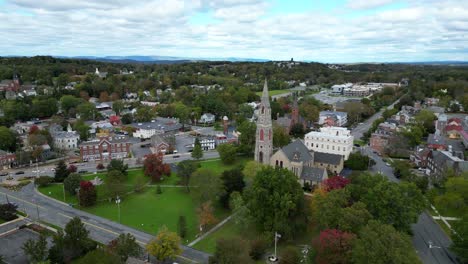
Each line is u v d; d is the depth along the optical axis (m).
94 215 124.88
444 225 113.69
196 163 170.88
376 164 176.50
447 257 95.12
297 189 110.50
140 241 106.06
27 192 145.75
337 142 180.00
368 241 76.88
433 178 144.88
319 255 85.12
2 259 91.62
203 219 110.88
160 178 159.38
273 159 151.25
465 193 119.50
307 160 154.38
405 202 101.75
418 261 74.44
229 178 132.25
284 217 102.69
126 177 159.62
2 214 118.00
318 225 104.56
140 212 127.62
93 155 189.50
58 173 157.00
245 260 83.00
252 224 113.44
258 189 106.69
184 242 105.81
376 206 100.94
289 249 90.50
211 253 99.31
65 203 135.25
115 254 83.88
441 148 186.62
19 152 180.38
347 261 81.44
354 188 111.81
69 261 90.81
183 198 140.62
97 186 144.00
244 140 194.50
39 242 87.31
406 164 164.12
